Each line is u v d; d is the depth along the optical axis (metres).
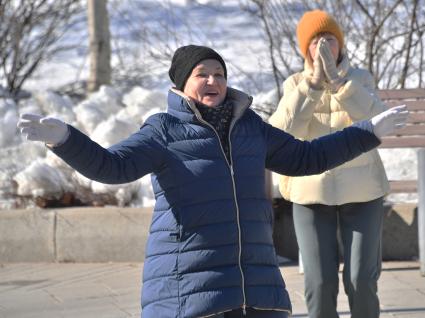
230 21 40.12
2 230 22.42
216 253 11.19
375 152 14.40
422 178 19.92
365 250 14.09
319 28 14.48
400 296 18.67
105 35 35.53
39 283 20.55
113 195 23.09
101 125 25.61
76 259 22.27
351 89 14.14
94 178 11.04
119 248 22.09
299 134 14.47
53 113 29.86
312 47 14.56
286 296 11.62
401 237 21.42
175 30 35.88
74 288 20.06
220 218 11.26
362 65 26.75
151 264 11.41
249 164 11.58
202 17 41.00
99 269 21.56
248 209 11.42
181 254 11.22
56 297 19.42
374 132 12.16
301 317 17.56
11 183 24.00
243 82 30.70
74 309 18.50
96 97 30.38
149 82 36.16
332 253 14.41
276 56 28.95
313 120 14.65
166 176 11.41
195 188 11.29
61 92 36.28
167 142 11.41
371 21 26.47
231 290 11.12
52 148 10.75
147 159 11.32
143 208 22.03
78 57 41.78
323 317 14.47
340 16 27.14
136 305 18.67
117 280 20.59
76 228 22.20
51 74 39.84
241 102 11.67
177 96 11.59
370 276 14.07
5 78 36.72
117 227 22.06
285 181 14.67
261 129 11.98
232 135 11.60
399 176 23.86
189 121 11.50
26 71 37.03
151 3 42.78
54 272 21.44
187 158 11.38
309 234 14.43
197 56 11.71
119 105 30.58
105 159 10.98
